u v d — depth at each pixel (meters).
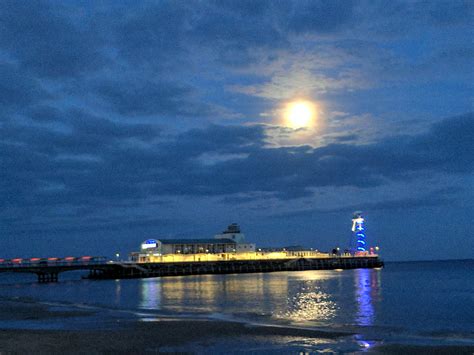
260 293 93.06
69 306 69.12
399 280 139.00
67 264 155.38
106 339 38.44
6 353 33.41
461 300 77.69
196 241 194.25
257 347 35.81
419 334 41.94
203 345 36.53
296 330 42.97
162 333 41.53
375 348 35.38
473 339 39.59
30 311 61.31
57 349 34.78
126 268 165.62
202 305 71.06
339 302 74.88
